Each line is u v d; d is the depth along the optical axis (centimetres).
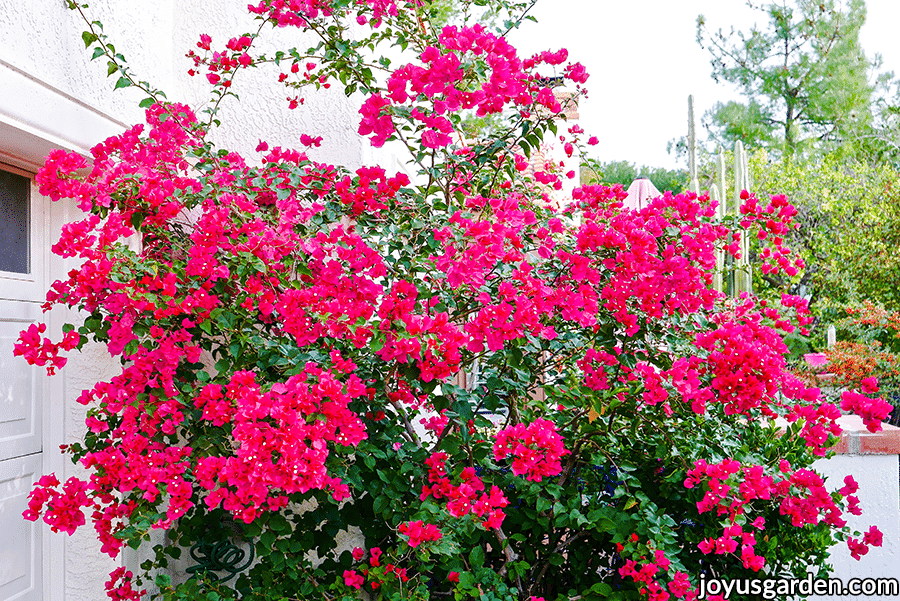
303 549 219
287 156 262
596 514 211
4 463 226
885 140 1816
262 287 215
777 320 279
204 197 237
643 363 241
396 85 224
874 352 838
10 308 233
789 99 1942
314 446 163
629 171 3488
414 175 491
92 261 204
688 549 247
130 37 271
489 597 201
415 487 223
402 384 227
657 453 225
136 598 217
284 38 310
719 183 554
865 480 312
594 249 208
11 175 238
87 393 206
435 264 222
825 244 1257
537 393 292
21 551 234
